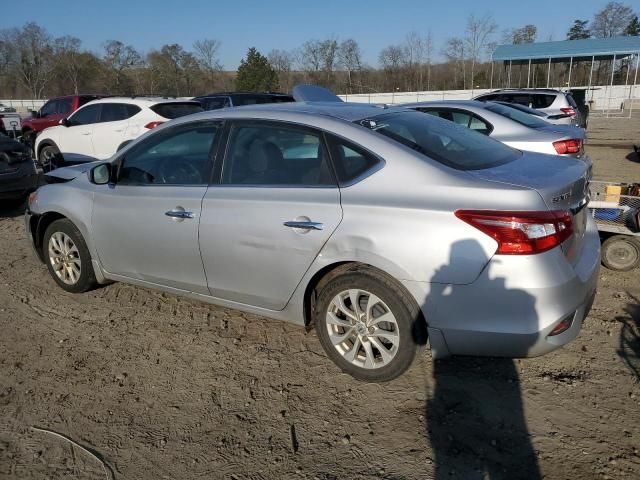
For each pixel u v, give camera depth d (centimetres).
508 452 265
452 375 329
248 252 338
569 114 1205
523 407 298
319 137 325
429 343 297
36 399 319
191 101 1112
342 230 301
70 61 5706
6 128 1446
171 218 369
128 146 409
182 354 367
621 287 453
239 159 352
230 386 329
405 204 288
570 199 295
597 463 255
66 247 454
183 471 261
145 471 262
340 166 315
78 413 306
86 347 379
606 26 5888
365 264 308
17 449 277
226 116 364
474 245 271
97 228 418
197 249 361
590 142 1695
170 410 307
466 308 278
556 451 264
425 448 270
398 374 308
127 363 357
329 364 348
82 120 1107
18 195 771
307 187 322
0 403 316
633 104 3450
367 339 314
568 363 339
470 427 284
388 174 301
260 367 348
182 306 439
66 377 342
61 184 456
